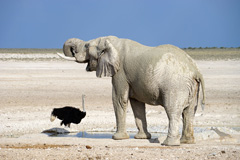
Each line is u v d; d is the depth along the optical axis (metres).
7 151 33.28
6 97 82.44
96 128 50.97
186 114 36.91
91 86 100.94
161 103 36.69
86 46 42.91
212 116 60.97
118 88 39.50
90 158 30.16
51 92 90.31
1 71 137.75
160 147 35.16
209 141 39.03
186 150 32.62
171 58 35.78
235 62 176.38
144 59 36.81
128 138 41.09
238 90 93.25
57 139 41.16
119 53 39.28
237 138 41.12
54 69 148.12
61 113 51.38
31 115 61.31
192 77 35.72
